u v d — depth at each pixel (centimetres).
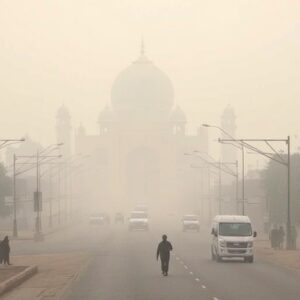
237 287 4472
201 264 6394
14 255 7731
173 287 4509
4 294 4203
